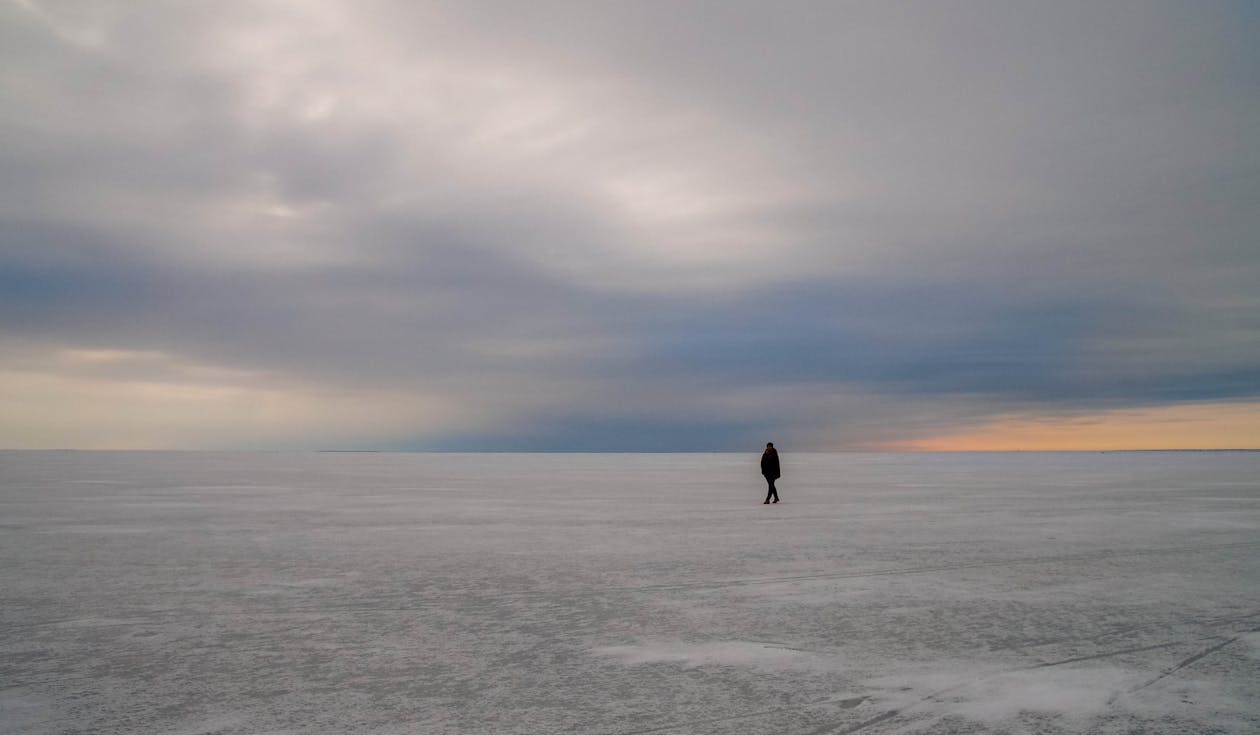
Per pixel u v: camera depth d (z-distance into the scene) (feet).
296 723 21.68
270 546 57.57
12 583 42.78
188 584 42.39
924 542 58.65
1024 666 26.89
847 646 29.48
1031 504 95.45
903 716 22.18
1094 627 32.35
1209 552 53.36
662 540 60.44
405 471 233.76
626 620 33.78
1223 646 29.43
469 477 187.11
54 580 43.70
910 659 27.76
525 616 34.63
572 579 43.57
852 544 57.62
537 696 23.88
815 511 86.07
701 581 42.80
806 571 45.91
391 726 21.43
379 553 53.93
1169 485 140.15
